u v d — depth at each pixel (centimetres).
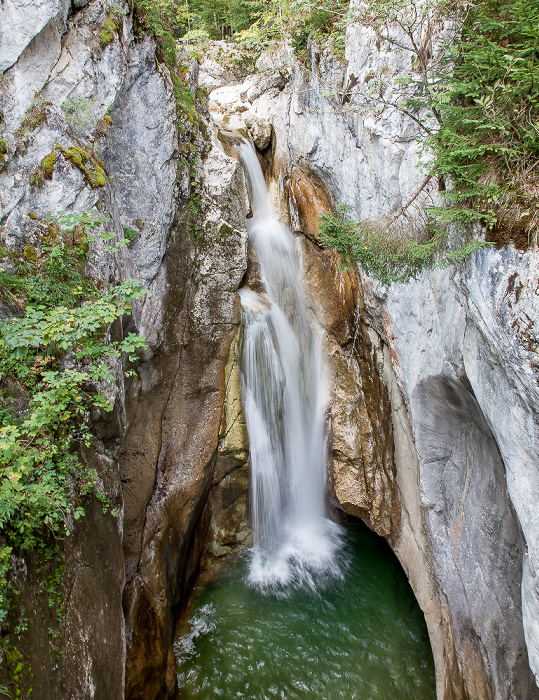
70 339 462
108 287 575
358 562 989
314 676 755
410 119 650
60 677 397
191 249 871
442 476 724
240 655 785
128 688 598
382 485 927
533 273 394
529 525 434
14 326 439
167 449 840
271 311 1031
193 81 991
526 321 397
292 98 1132
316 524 1090
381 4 523
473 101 459
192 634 816
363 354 980
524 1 398
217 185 948
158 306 796
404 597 902
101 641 478
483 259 436
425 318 661
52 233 522
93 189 564
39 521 403
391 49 674
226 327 916
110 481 561
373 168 780
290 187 1167
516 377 420
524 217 411
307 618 855
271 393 1009
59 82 572
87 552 481
